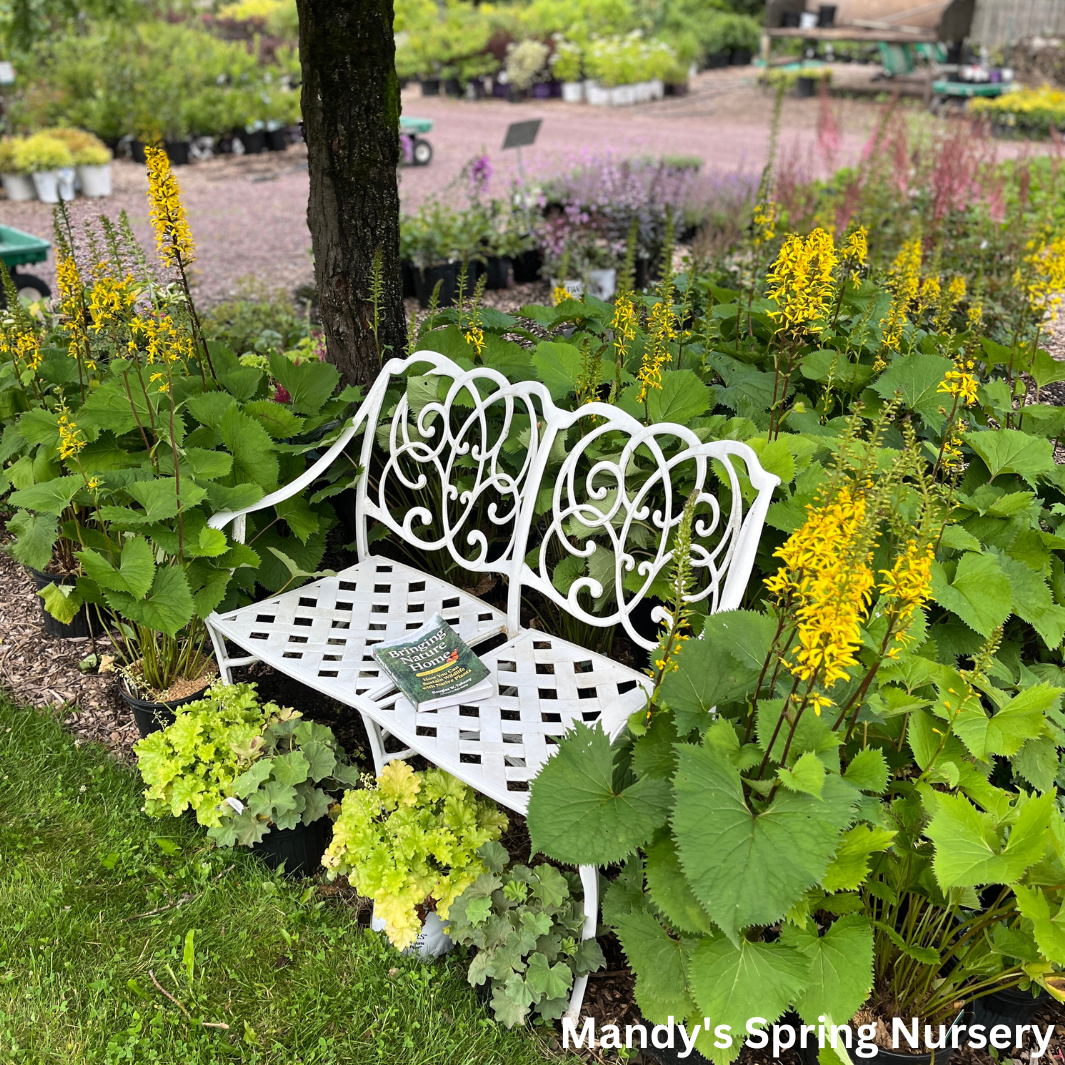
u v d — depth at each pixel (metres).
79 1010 2.15
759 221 4.20
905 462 1.88
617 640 3.22
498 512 3.41
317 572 2.88
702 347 3.68
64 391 3.64
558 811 1.86
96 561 2.60
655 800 1.87
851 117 15.41
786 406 3.50
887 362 3.48
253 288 6.66
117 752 2.94
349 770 2.52
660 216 7.53
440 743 2.23
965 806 1.84
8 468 3.16
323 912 2.40
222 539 2.70
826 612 1.62
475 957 2.11
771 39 21.00
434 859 2.26
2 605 3.67
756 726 1.89
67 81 13.75
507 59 18.78
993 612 2.46
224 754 2.51
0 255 6.15
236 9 24.67
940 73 17.70
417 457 2.97
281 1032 2.11
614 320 3.22
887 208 6.83
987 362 3.75
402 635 2.68
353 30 3.06
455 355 3.32
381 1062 2.04
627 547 2.92
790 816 1.71
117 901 2.42
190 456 2.91
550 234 7.35
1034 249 5.25
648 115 16.70
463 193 10.04
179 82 13.78
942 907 2.02
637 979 1.88
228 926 2.36
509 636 2.68
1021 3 15.73
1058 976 1.83
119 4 12.50
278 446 3.03
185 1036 2.10
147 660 2.87
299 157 13.89
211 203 10.78
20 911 2.37
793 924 1.84
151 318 3.12
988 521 2.82
